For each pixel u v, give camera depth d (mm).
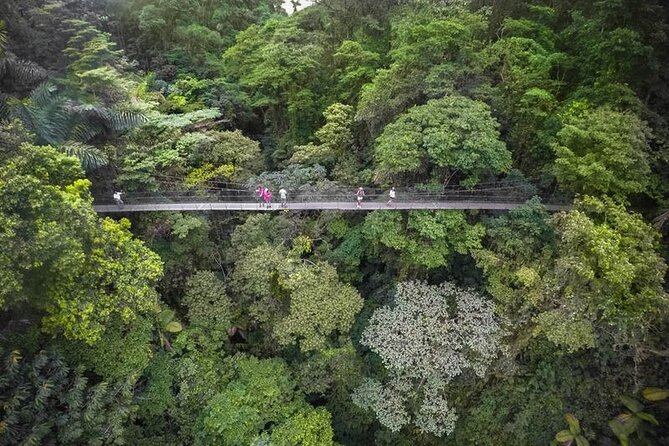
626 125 15438
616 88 16906
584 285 14359
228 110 25766
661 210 16625
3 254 10539
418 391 17391
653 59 16781
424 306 17141
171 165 20078
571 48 21078
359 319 18828
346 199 19891
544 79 19422
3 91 18250
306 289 16734
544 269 15961
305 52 24469
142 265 14070
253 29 27875
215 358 17062
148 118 20047
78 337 12352
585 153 16281
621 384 16469
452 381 17594
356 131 23094
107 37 24094
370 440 19094
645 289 13664
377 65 24906
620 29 16547
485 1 23891
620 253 13680
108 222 14531
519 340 16531
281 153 25250
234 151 21594
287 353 18250
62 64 21875
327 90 26297
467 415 17922
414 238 17656
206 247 19000
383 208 18047
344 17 27484
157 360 15789
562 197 18156
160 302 17094
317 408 16844
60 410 12148
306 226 19703
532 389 17297
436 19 20859
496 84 20984
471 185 17656
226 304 17625
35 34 21516
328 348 16953
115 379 13625
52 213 11859
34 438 10820
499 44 20422
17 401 10945
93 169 17344
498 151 17078
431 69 19688
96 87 19438
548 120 18469
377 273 19781
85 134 17781
